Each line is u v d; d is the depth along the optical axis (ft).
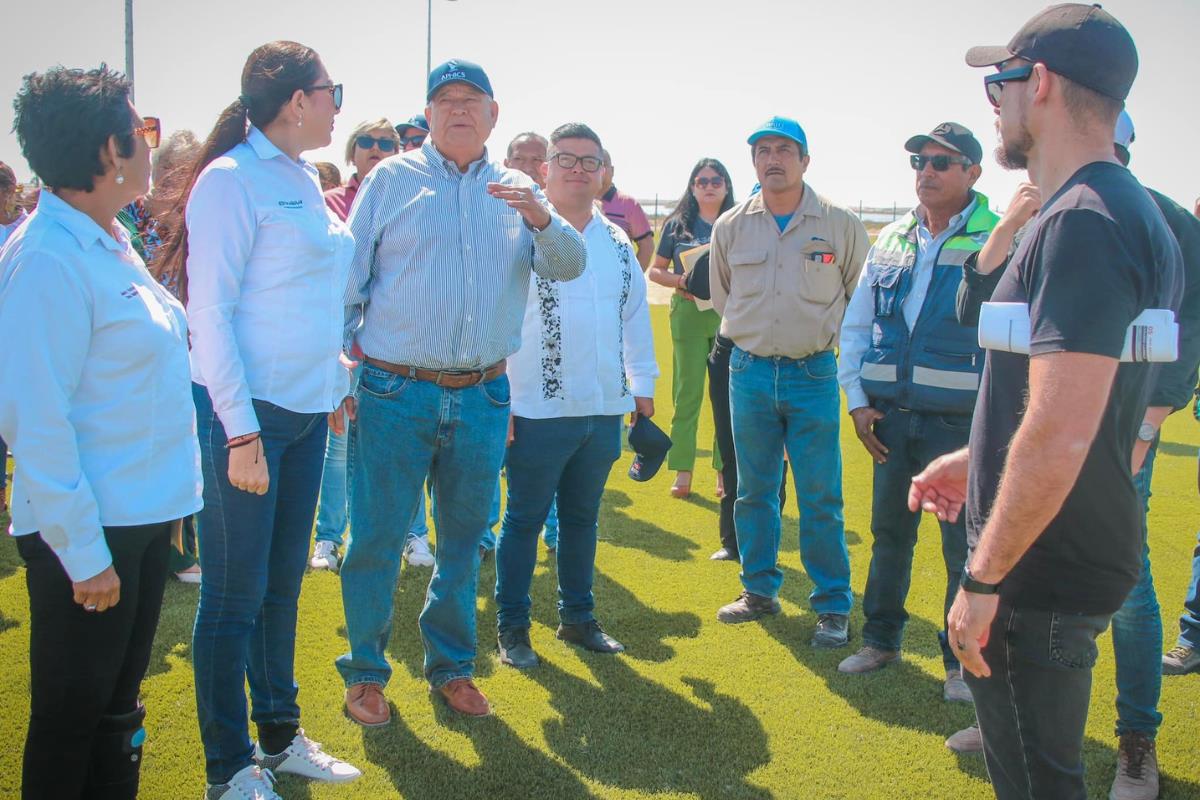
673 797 9.25
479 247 10.09
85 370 6.76
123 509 6.93
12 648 11.97
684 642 12.98
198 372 8.66
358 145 15.81
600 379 12.14
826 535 13.20
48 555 6.72
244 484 8.15
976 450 6.43
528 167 17.48
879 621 12.25
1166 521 18.43
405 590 14.58
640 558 16.37
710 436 26.91
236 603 8.69
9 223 16.37
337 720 10.56
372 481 10.30
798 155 12.91
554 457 12.01
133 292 6.98
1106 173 5.70
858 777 9.68
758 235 13.43
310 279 8.77
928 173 11.46
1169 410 9.32
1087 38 5.77
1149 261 5.46
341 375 9.55
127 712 7.57
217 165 8.32
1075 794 6.24
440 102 10.11
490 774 9.57
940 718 10.95
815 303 13.01
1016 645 6.09
